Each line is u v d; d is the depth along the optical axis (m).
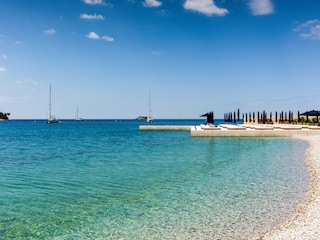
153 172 15.67
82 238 7.43
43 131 70.00
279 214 8.68
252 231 7.50
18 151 27.59
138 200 10.56
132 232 7.71
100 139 41.78
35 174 15.66
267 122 66.94
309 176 13.89
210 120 56.12
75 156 23.20
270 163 17.98
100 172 15.96
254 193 11.06
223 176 14.32
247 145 28.48
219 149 25.67
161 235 7.47
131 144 32.59
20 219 8.80
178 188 12.12
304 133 35.94
